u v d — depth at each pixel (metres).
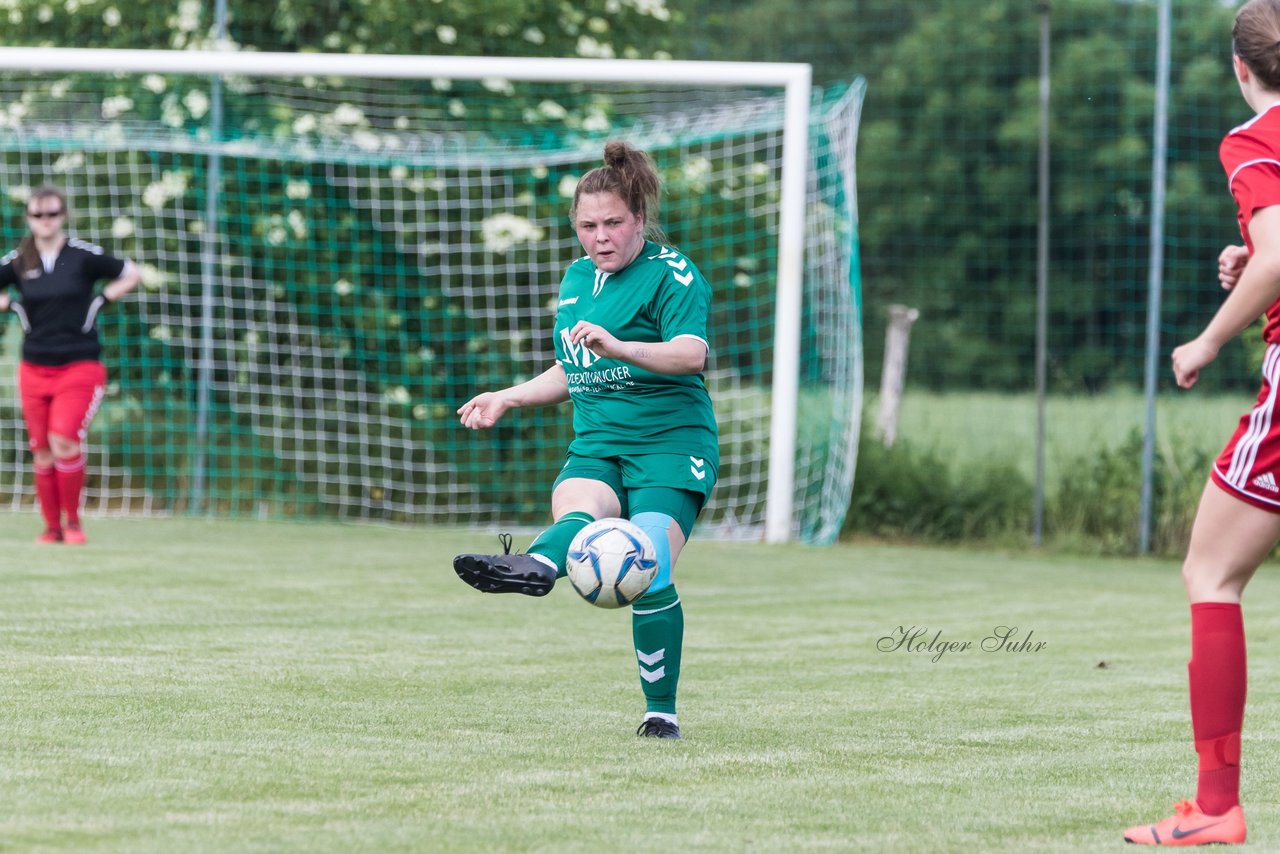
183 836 12.21
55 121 48.03
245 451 46.31
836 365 43.84
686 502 17.09
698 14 68.50
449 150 46.75
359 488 46.84
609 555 15.83
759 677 21.66
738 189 47.50
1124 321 107.56
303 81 48.56
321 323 47.00
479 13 48.12
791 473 42.41
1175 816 13.16
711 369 47.28
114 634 23.23
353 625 25.25
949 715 19.03
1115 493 43.19
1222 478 13.19
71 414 35.41
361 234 46.81
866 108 113.62
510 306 46.81
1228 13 97.38
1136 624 28.47
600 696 19.53
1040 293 43.12
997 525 43.94
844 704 19.62
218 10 46.53
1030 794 14.77
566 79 42.06
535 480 46.53
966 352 110.19
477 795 13.95
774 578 34.41
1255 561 13.22
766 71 41.62
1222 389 82.56
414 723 17.34
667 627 16.88
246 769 14.69
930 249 112.19
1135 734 18.02
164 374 46.66
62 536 36.41
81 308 35.53
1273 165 12.55
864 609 29.58
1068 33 111.06
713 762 15.78
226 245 46.72
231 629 24.23
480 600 28.77
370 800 13.62
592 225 16.73
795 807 13.91
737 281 47.12
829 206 45.00
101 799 13.34
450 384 46.94
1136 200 106.75
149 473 46.19
